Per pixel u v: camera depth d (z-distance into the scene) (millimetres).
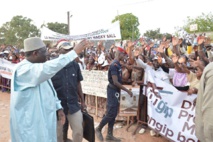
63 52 4074
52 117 2803
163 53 6168
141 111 5691
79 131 4000
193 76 5109
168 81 5641
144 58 6996
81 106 4457
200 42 5887
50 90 2838
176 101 4559
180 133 4477
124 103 5887
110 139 5121
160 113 4793
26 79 2607
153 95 4906
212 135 2887
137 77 6168
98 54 9688
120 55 5008
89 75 6867
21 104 2652
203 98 2980
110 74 4977
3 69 10406
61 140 3814
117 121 6305
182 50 8234
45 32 11852
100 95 6613
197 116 3184
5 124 6242
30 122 2645
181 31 10750
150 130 5688
